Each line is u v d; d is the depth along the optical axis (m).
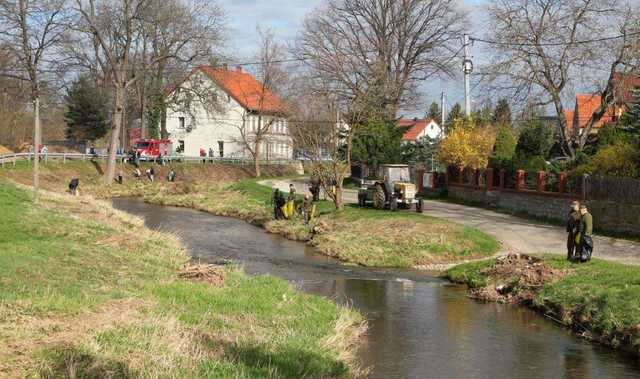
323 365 10.01
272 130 76.25
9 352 8.11
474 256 22.38
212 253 23.33
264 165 68.81
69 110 65.50
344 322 12.97
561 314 14.22
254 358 9.63
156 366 8.39
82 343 8.70
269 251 24.33
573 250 19.16
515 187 32.41
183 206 42.50
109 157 49.06
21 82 52.25
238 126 72.25
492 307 15.59
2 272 12.14
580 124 46.72
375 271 20.47
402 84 52.09
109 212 26.38
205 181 55.84
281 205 32.03
